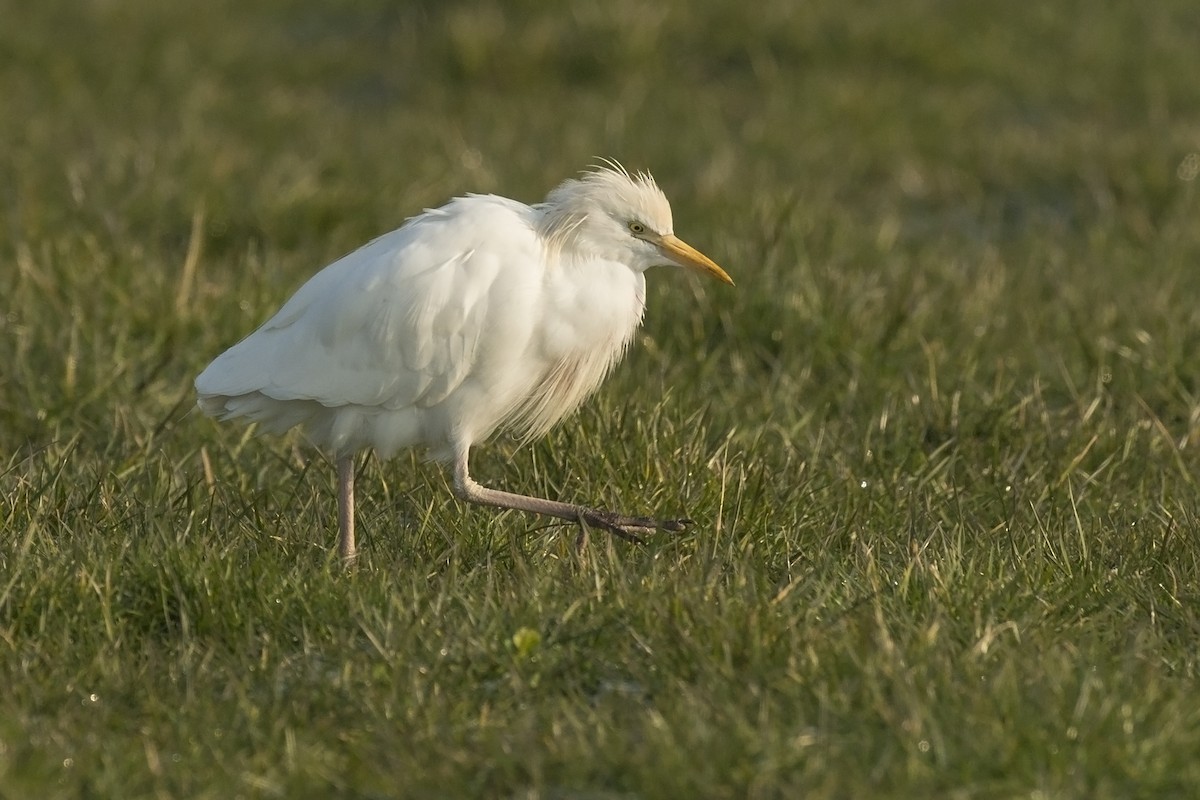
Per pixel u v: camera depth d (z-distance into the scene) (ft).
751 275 44.42
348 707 24.30
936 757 22.30
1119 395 40.45
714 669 24.50
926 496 33.09
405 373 30.01
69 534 29.91
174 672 25.35
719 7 75.92
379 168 57.36
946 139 64.69
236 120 65.21
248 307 41.88
